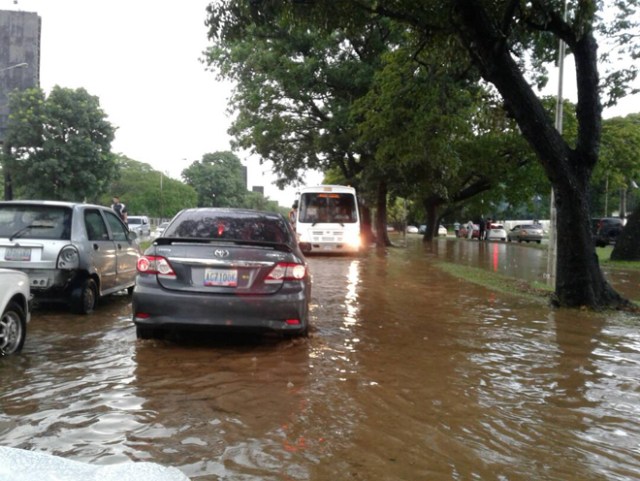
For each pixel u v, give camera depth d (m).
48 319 7.55
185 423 3.83
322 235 21.22
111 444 3.44
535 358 5.89
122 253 9.24
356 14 10.55
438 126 14.93
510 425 3.96
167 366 5.27
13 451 1.80
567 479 3.14
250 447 3.46
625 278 15.36
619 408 4.37
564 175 9.33
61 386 4.60
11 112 38.19
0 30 41.66
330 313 8.36
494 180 32.28
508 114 9.92
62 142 37.81
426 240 37.38
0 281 5.31
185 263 5.82
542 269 17.66
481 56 9.23
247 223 6.84
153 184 83.62
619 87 10.73
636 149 28.88
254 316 5.79
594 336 7.09
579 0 8.05
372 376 5.07
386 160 18.22
